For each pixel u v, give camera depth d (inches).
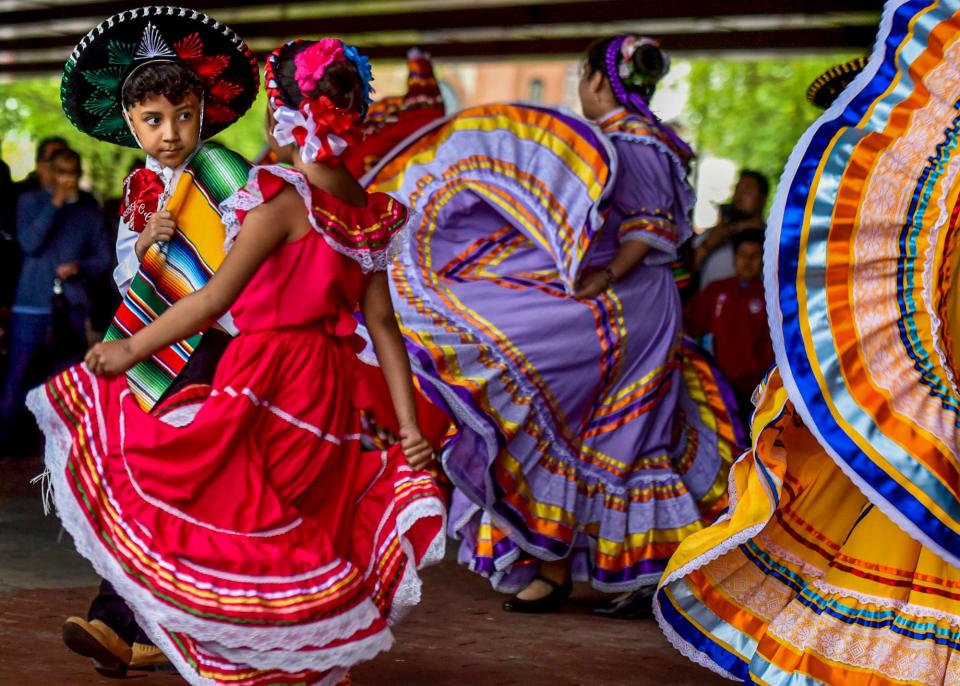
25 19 532.4
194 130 136.0
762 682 133.3
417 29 473.7
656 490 196.7
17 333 320.2
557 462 190.1
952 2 131.2
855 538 132.9
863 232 130.3
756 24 445.7
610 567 192.5
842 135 131.7
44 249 317.7
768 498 132.1
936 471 126.6
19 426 331.3
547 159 197.2
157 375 134.8
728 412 211.3
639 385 196.7
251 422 117.3
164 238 133.3
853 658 130.4
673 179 202.8
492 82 1433.3
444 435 181.2
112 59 136.6
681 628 142.3
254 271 117.7
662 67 204.2
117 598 138.3
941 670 128.0
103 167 645.3
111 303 326.3
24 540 221.6
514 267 198.5
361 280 124.2
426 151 205.9
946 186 129.6
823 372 129.6
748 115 962.1
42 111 902.4
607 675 159.3
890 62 133.6
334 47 120.0
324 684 116.7
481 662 161.6
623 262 195.3
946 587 129.0
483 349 185.5
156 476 112.7
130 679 143.1
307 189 117.9
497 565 190.7
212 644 112.1
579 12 439.5
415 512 119.6
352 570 116.6
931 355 130.3
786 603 138.6
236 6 476.7
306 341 120.5
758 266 278.5
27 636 159.0
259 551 113.4
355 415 124.3
